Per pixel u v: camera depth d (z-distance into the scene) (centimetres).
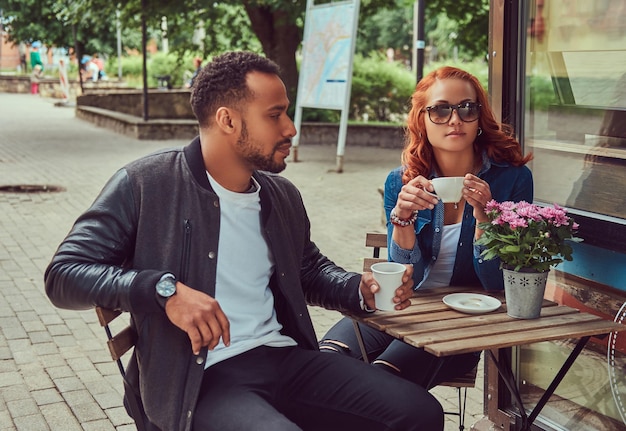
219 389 218
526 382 317
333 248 725
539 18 306
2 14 2714
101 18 1636
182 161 229
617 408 285
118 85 3011
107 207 220
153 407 216
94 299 208
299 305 242
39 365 435
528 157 287
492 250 240
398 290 238
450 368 278
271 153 224
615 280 281
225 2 1565
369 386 227
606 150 285
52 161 1249
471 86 278
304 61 1273
